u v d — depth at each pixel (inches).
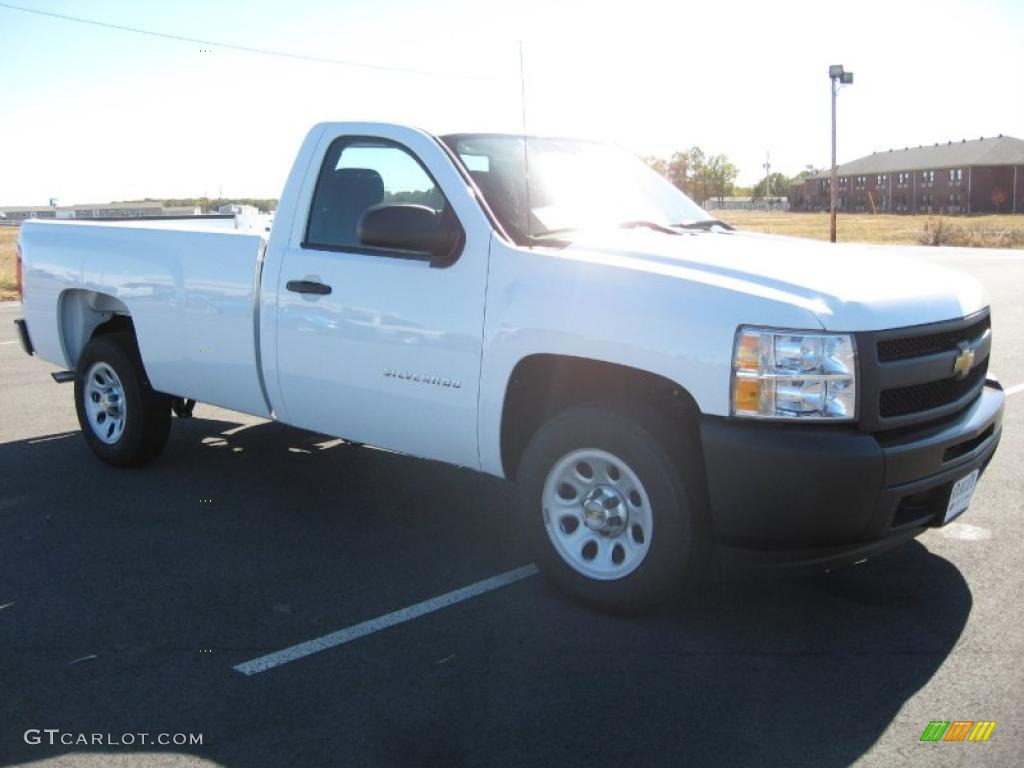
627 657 145.6
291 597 169.0
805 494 137.7
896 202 4160.9
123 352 238.1
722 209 4554.6
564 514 164.1
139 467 247.8
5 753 122.0
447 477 242.5
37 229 261.6
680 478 148.6
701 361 143.7
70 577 178.2
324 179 196.5
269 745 123.5
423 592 170.9
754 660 144.1
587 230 181.6
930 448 143.1
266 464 253.1
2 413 314.0
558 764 118.6
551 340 158.2
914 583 171.5
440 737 124.9
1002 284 746.8
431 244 169.5
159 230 224.2
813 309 139.7
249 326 204.8
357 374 186.9
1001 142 3779.5
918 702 131.8
